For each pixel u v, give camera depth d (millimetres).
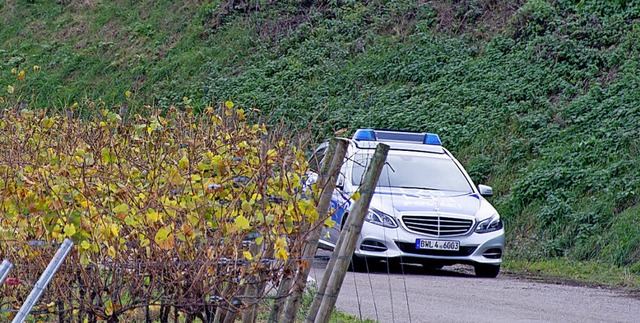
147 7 77312
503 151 45906
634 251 35406
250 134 16234
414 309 23953
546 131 45312
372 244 30641
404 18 61594
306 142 16875
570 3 54438
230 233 13367
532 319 23047
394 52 57562
